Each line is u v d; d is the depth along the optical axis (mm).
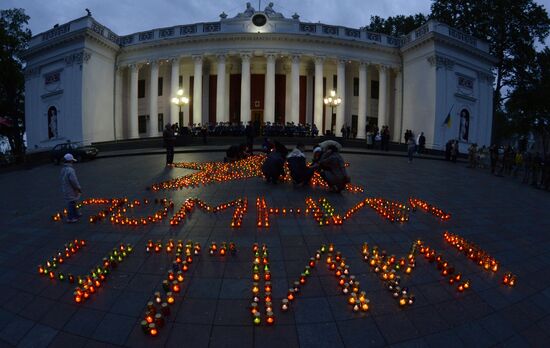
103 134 34625
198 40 34406
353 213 8031
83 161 22031
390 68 36469
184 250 5785
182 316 4039
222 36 33844
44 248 6160
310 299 4406
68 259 5609
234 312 4125
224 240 6227
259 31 34375
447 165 20875
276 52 34094
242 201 8727
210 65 37031
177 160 18375
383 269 5098
